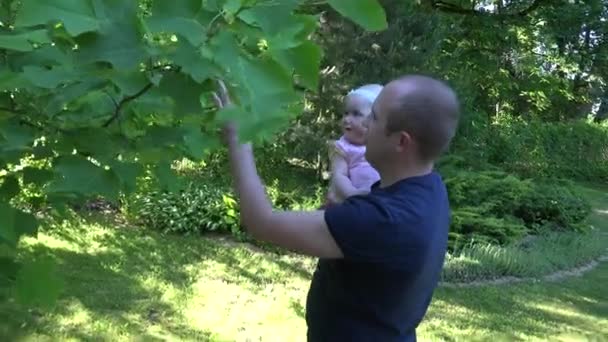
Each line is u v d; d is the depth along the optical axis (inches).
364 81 399.9
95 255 300.0
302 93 55.3
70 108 67.0
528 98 932.6
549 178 676.7
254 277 300.8
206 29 48.4
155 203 358.0
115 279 274.8
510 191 441.7
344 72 405.7
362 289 77.2
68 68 54.2
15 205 76.5
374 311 77.5
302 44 52.6
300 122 410.9
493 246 361.1
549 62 915.4
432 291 84.4
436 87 78.8
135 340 218.5
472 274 329.7
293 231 73.0
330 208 75.2
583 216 474.9
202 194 366.3
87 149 66.9
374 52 404.5
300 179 431.8
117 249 313.0
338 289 79.0
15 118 67.9
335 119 409.7
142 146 67.0
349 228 73.5
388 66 405.4
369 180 126.6
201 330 233.6
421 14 438.6
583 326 285.0
